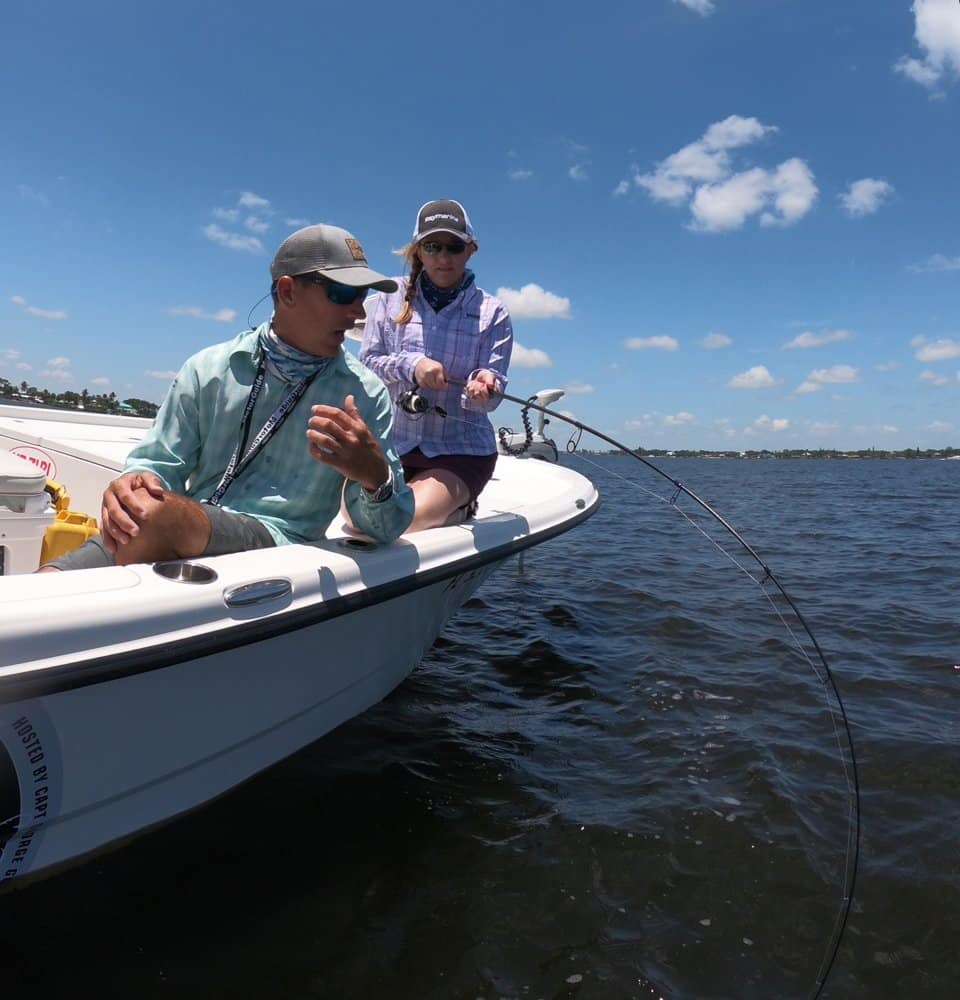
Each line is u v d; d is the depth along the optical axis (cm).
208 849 197
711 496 1608
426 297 290
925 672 357
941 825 222
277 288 181
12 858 147
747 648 389
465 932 171
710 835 213
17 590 133
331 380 194
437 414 284
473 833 211
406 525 205
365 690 253
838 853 207
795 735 281
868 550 748
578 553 683
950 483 2508
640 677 342
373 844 204
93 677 131
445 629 413
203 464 199
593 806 228
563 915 179
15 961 156
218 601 154
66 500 255
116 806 164
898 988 161
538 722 290
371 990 154
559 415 274
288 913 175
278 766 240
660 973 162
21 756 136
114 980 153
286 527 199
